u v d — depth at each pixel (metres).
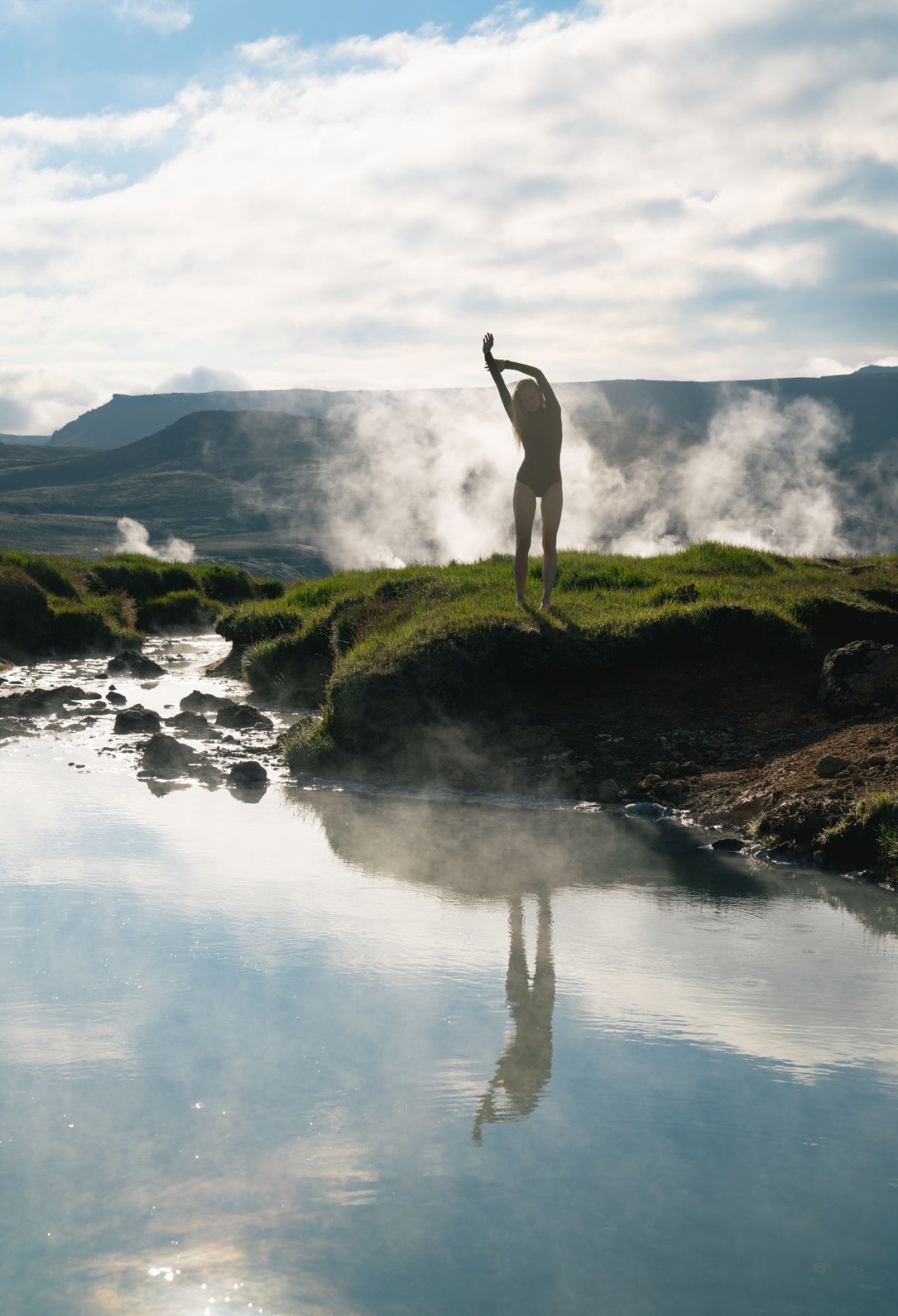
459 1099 3.38
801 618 11.16
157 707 14.67
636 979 4.63
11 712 13.91
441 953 4.91
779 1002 4.37
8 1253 2.54
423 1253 2.54
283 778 9.91
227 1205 2.75
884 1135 3.21
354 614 14.48
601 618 10.91
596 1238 2.63
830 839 7.02
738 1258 2.55
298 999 4.25
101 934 5.02
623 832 7.83
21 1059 3.62
